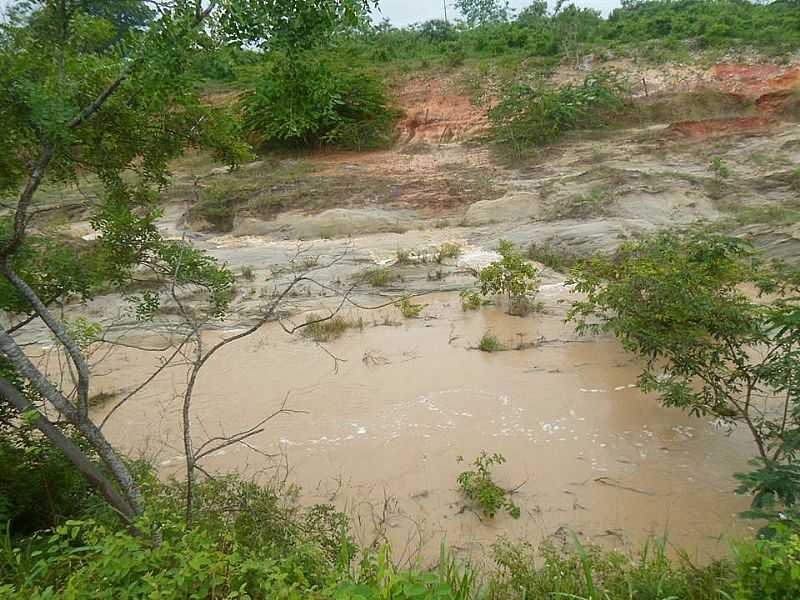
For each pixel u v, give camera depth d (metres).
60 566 3.32
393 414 7.65
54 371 9.23
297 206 19.39
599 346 9.31
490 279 11.27
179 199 20.58
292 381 8.78
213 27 3.57
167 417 7.89
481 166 22.39
